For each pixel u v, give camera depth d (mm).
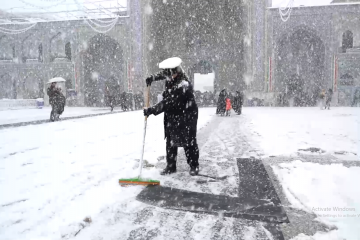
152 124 10977
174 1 32375
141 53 31031
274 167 4184
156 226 2344
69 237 2137
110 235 2178
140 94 25812
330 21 28109
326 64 28406
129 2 30891
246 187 3307
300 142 6574
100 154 5227
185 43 32844
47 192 3125
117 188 3277
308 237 2135
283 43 30406
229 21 32188
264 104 29156
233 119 13680
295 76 30422
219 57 32438
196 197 2977
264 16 29094
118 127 9891
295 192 3092
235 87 32156
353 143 6387
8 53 35125
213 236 2172
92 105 34312
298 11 28609
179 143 3738
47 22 33219
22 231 2221
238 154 5230
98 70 34438
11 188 3262
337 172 3805
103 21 31078
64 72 33531
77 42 32938
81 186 3350
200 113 18516
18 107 25781
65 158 4883
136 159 4789
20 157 4969
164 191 3158
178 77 3828
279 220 2430
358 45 27844
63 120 12859
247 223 2389
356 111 19406
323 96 22297
